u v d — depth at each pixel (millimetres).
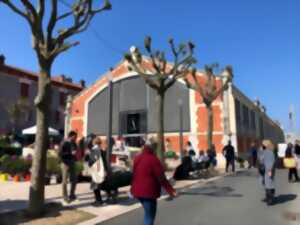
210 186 14281
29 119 38750
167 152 24516
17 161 14758
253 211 8883
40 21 8078
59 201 9438
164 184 5754
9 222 7156
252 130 39375
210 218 8086
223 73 28438
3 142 23438
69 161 9422
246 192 12312
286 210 9008
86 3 8703
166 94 30656
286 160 15555
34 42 8023
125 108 32312
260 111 47156
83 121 34094
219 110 28938
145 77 15797
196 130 29219
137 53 16797
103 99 33656
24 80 38875
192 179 16922
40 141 7891
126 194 11258
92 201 9766
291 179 15578
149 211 5773
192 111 29578
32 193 7742
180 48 16141
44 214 7871
